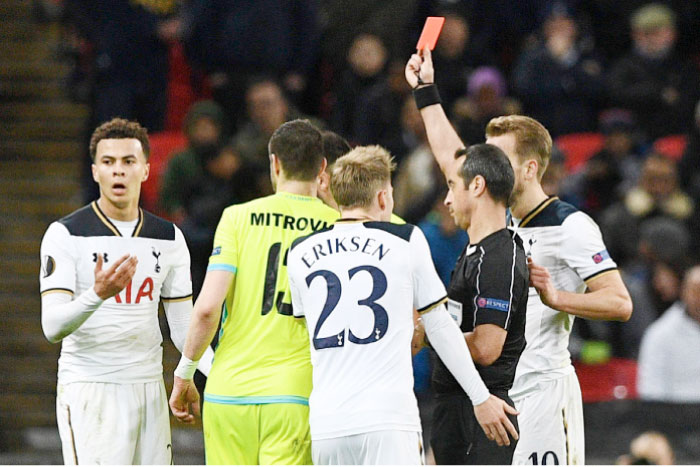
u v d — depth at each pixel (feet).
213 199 119.03
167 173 124.06
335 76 149.69
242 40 134.72
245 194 120.26
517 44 150.92
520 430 70.38
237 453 67.92
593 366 108.47
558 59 143.43
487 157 66.49
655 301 114.01
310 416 63.87
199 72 142.20
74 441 69.92
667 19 145.69
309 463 67.56
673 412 102.22
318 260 64.39
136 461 71.00
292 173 69.92
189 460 114.11
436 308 63.62
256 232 68.64
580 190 132.87
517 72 144.66
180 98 142.61
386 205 66.03
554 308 67.05
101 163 70.03
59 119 157.58
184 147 128.06
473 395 63.36
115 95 137.18
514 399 70.59
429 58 78.69
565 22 144.05
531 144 70.23
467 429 66.18
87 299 65.00
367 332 63.05
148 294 70.90
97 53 137.39
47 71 162.09
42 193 150.00
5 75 161.48
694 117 145.07
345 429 62.34
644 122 145.28
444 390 67.15
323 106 144.87
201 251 116.06
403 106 136.46
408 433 62.69
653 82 144.66
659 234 114.52
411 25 148.15
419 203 122.31
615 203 130.82
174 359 129.59
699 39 156.15
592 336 110.52
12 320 138.00
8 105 159.02
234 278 68.59
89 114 138.62
